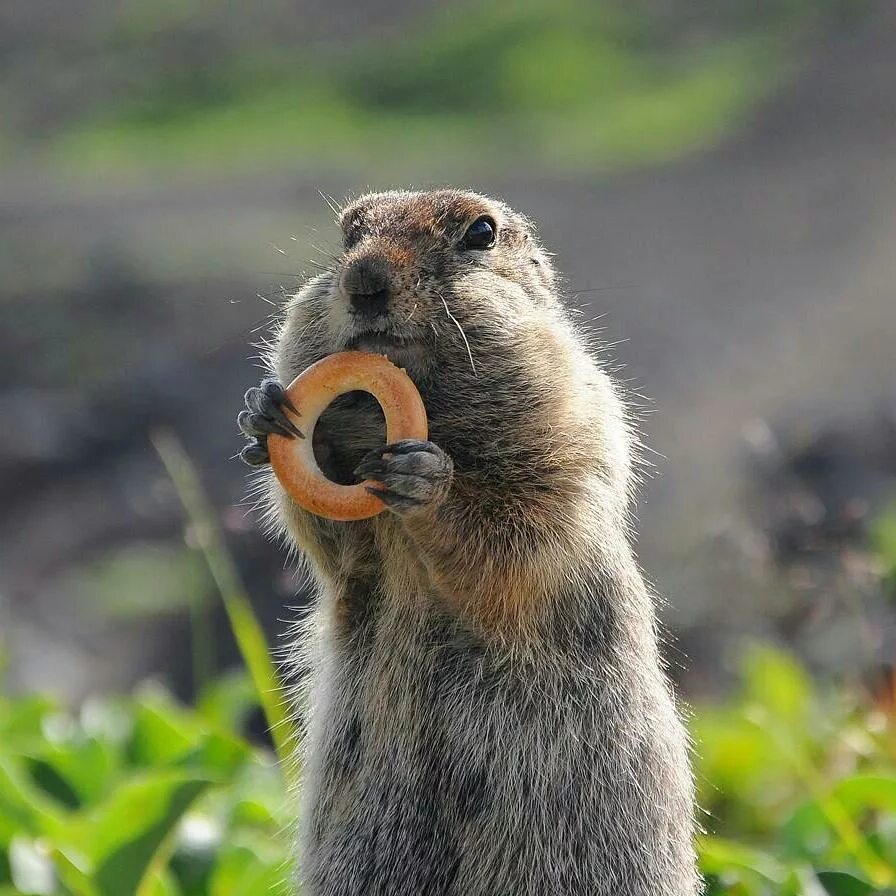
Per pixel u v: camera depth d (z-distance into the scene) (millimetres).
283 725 8984
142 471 24703
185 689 18375
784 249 35562
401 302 7320
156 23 67188
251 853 8719
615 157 47156
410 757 7289
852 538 11555
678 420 24812
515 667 7195
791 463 18469
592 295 33688
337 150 51719
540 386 7383
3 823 8234
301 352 7695
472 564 7012
